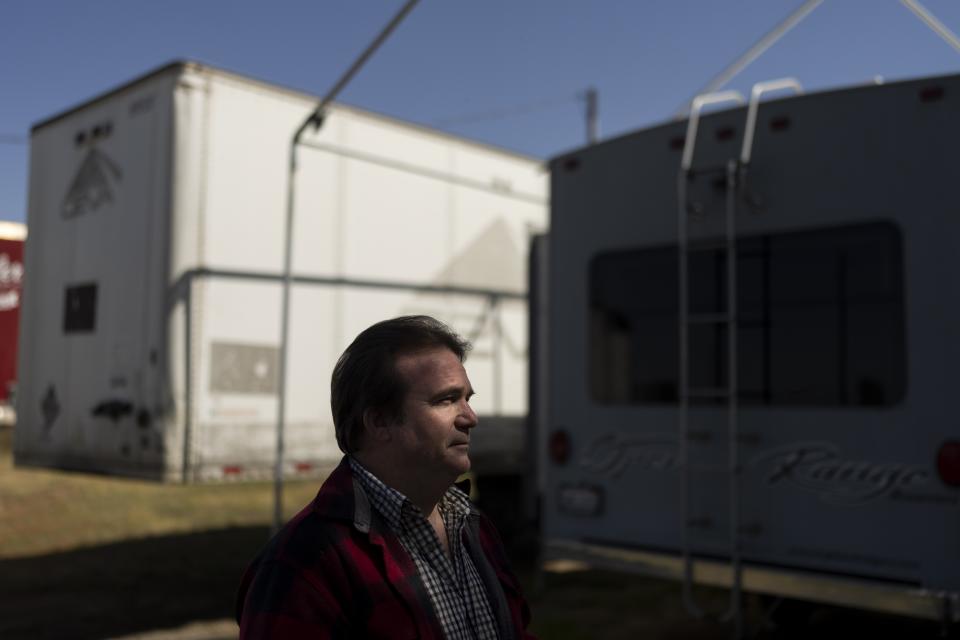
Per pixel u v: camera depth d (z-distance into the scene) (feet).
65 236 22.27
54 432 21.85
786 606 16.92
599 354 17.74
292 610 4.53
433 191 24.31
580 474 17.76
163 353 19.30
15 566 23.95
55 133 22.90
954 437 13.61
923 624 19.29
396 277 23.25
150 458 19.35
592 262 18.04
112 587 21.83
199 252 19.71
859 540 14.29
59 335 22.06
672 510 16.42
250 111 20.68
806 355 15.11
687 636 17.95
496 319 25.71
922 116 14.42
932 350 13.96
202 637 17.87
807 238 15.31
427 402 5.10
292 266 20.77
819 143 15.29
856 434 14.48
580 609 20.26
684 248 15.98
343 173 22.29
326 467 21.62
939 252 14.07
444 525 5.45
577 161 18.38
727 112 16.33
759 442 15.39
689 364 16.37
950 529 13.51
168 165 19.57
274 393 20.83
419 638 4.67
